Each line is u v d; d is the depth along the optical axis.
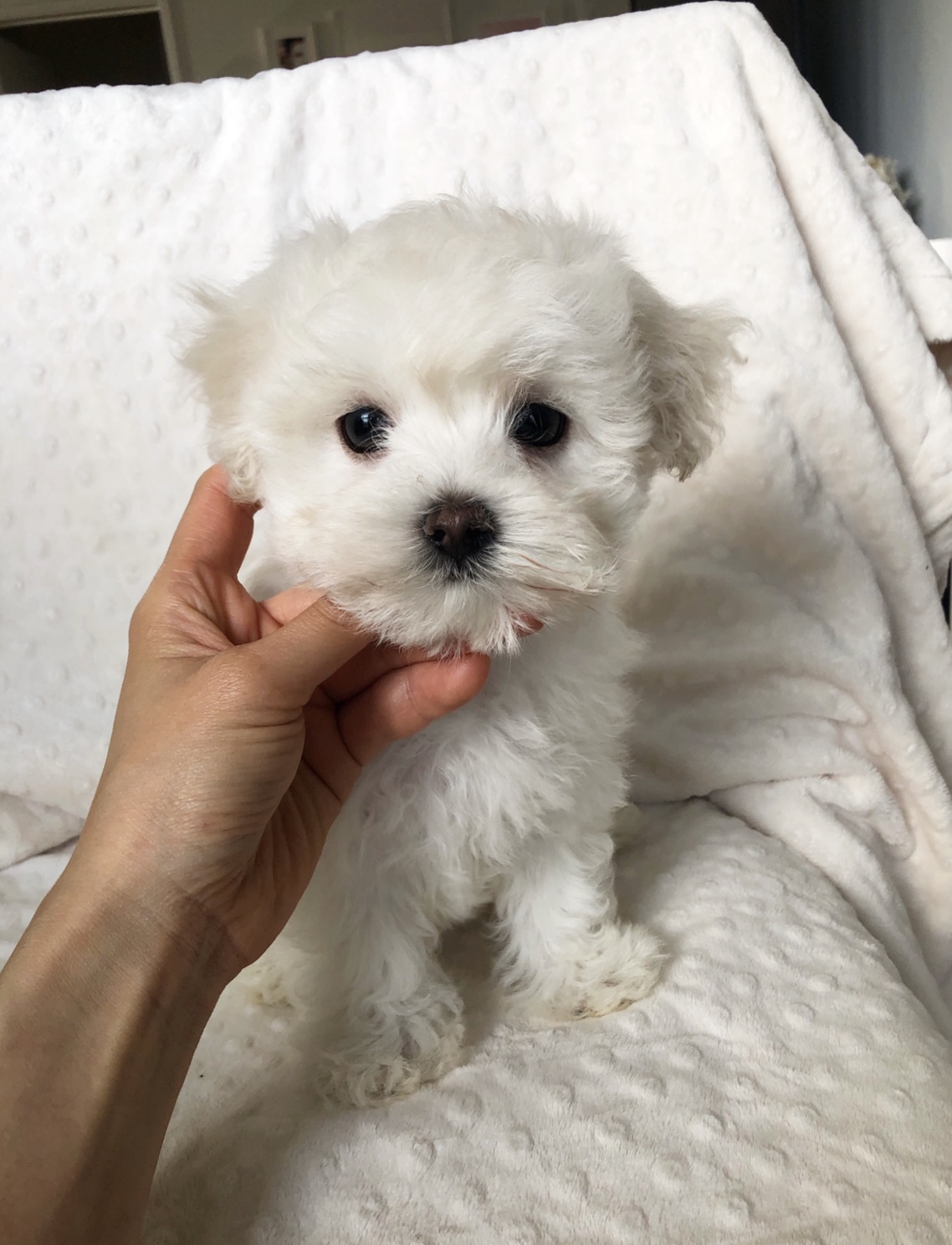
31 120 0.36
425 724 0.23
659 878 0.31
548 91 0.36
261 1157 0.22
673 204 0.35
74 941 0.19
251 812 0.20
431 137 0.36
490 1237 0.19
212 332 0.26
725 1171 0.20
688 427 0.27
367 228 0.25
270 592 0.28
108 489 0.37
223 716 0.20
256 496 0.26
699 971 0.26
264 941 0.22
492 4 0.67
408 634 0.21
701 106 0.35
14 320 0.36
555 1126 0.22
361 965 0.25
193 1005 0.20
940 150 0.42
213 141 0.36
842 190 0.35
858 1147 0.20
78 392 0.36
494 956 0.29
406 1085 0.24
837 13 0.62
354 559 0.21
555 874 0.27
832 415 0.35
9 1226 0.16
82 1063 0.18
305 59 0.68
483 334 0.21
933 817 0.35
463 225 0.24
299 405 0.23
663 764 0.36
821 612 0.36
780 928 0.28
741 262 0.35
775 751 0.35
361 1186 0.21
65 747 0.36
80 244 0.36
